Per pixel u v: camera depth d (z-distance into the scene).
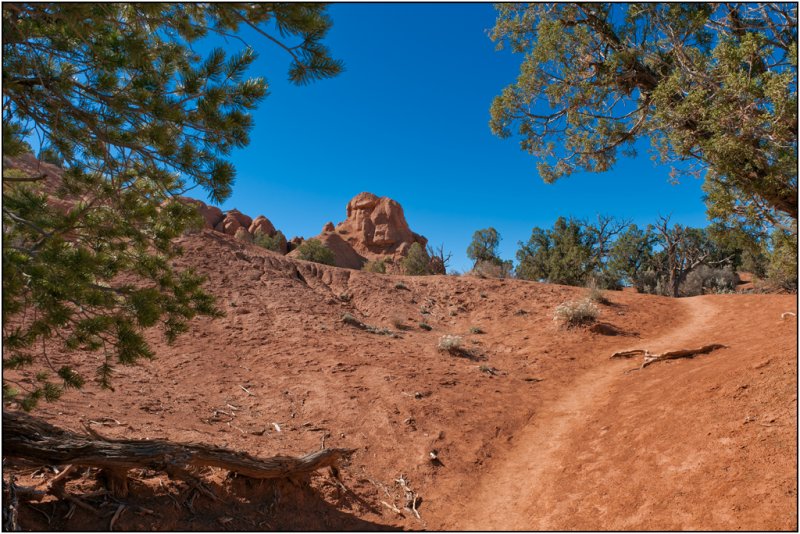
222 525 5.43
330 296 22.75
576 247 41.09
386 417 10.32
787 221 8.56
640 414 8.98
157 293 5.06
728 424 6.93
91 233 5.20
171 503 5.39
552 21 11.36
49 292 4.23
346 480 7.68
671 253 42.91
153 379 11.03
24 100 4.39
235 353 14.36
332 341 16.20
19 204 4.75
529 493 7.55
